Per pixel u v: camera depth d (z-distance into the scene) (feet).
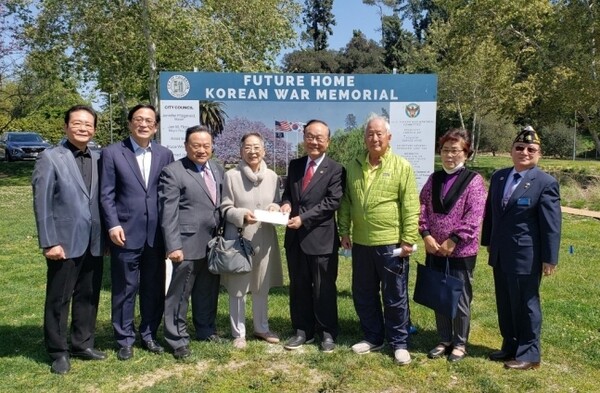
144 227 14.10
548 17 62.23
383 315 15.20
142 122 14.03
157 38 52.03
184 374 13.47
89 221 13.55
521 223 13.44
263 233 15.21
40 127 121.70
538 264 13.50
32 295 20.33
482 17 64.44
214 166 15.19
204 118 19.85
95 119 13.80
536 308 13.64
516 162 13.61
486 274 23.53
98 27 51.72
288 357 14.48
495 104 88.79
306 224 14.28
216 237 14.57
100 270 14.26
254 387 12.83
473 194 13.87
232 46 50.65
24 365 13.89
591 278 22.93
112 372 13.56
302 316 15.24
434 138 19.90
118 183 13.94
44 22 54.29
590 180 56.18
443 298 13.75
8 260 26.25
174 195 14.01
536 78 66.54
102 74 58.39
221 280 15.48
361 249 14.49
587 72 60.03
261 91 19.89
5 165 80.28
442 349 14.56
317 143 14.29
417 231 13.99
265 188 15.05
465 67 84.64
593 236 32.48
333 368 13.74
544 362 14.34
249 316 17.90
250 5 54.49
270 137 20.04
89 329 14.30
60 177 13.11
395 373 13.57
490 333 16.47
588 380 13.33
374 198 13.98
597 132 66.69
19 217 39.45
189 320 17.47
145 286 14.62
